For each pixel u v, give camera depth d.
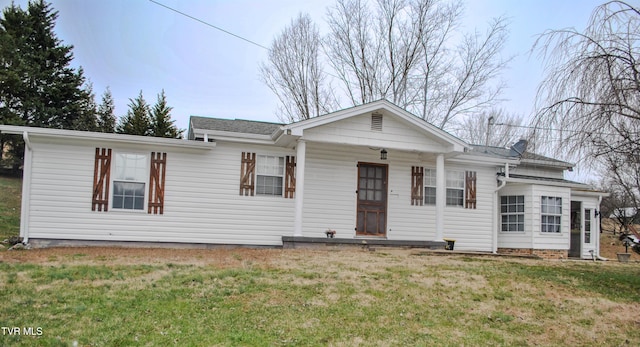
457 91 28.19
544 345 6.28
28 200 12.55
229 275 8.77
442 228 14.61
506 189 17.03
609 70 8.91
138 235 13.31
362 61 28.73
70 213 12.85
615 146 8.91
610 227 29.19
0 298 6.80
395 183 15.62
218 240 13.87
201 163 13.92
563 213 16.59
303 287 8.16
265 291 7.83
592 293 8.83
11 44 26.56
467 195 16.41
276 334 6.03
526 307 7.80
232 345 5.61
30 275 8.19
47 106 27.73
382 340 6.06
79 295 7.12
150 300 7.07
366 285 8.50
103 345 5.41
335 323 6.55
